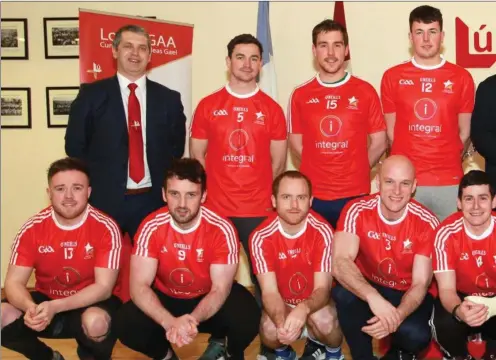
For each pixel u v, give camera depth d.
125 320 2.79
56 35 4.70
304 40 4.66
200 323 2.86
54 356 2.96
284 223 2.87
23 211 4.83
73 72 4.73
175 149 3.43
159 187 3.35
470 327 2.75
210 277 2.83
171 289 2.90
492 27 4.55
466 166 4.60
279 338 2.64
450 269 2.72
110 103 3.26
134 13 4.68
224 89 3.39
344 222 2.87
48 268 2.88
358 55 4.65
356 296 2.83
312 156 3.36
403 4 4.60
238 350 2.92
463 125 3.36
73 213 2.81
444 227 2.76
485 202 2.62
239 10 4.66
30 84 4.74
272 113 3.37
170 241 2.80
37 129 4.77
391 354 2.89
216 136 3.34
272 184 3.15
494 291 2.79
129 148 3.28
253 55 3.31
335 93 3.35
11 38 4.70
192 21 4.68
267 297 2.80
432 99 3.30
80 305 2.75
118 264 2.88
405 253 2.83
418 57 3.36
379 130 3.37
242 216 3.33
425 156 3.30
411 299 2.69
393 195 2.71
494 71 4.56
